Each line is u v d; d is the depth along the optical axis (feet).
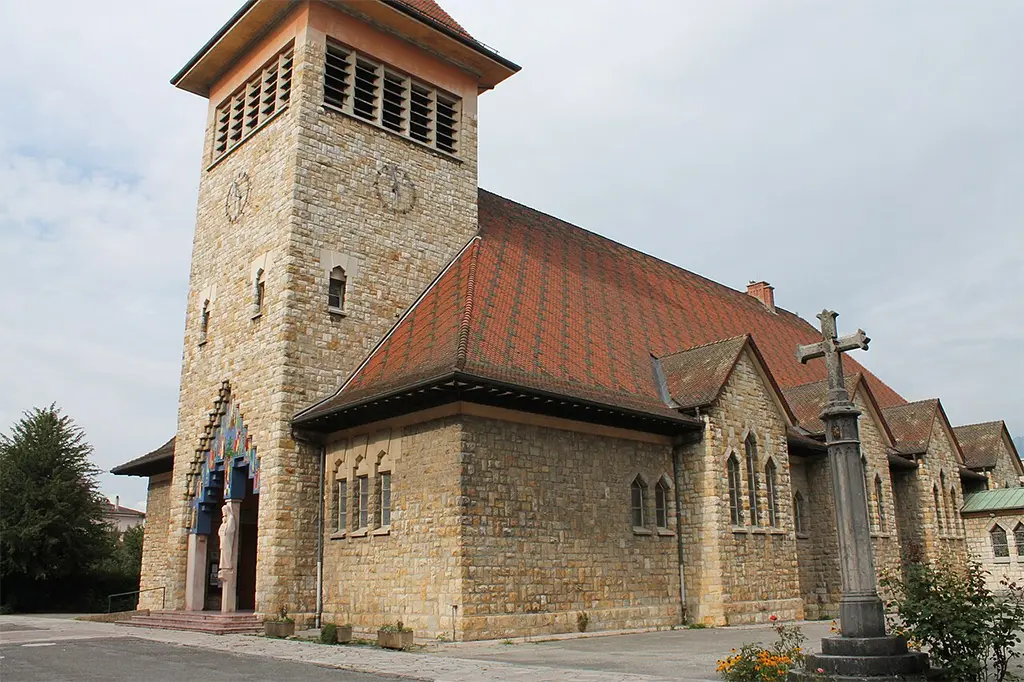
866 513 46.34
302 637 71.67
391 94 101.71
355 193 94.12
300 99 91.45
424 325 87.92
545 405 76.13
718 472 86.53
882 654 42.37
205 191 107.55
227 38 101.81
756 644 49.52
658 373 96.48
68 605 141.59
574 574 76.69
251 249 94.48
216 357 96.78
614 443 84.02
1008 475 153.28
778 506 93.76
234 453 90.27
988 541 132.67
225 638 70.85
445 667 49.80
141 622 90.94
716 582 83.71
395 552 75.25
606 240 131.23
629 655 57.36
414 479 74.95
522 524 73.82
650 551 84.07
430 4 108.68
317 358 86.79
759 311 150.41
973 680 41.86
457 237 103.50
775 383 97.55
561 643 67.21
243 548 103.91
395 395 72.23
